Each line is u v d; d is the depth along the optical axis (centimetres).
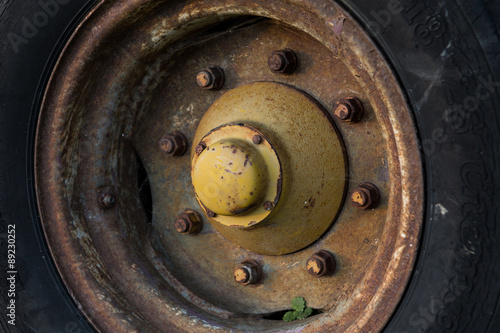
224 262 123
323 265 113
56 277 122
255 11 109
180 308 120
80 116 121
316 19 105
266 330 115
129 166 128
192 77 123
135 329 117
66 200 121
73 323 121
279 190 111
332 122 113
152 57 120
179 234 126
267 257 120
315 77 114
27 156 122
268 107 114
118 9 114
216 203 111
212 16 113
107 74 120
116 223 125
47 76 119
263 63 117
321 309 116
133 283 122
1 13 121
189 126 124
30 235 123
